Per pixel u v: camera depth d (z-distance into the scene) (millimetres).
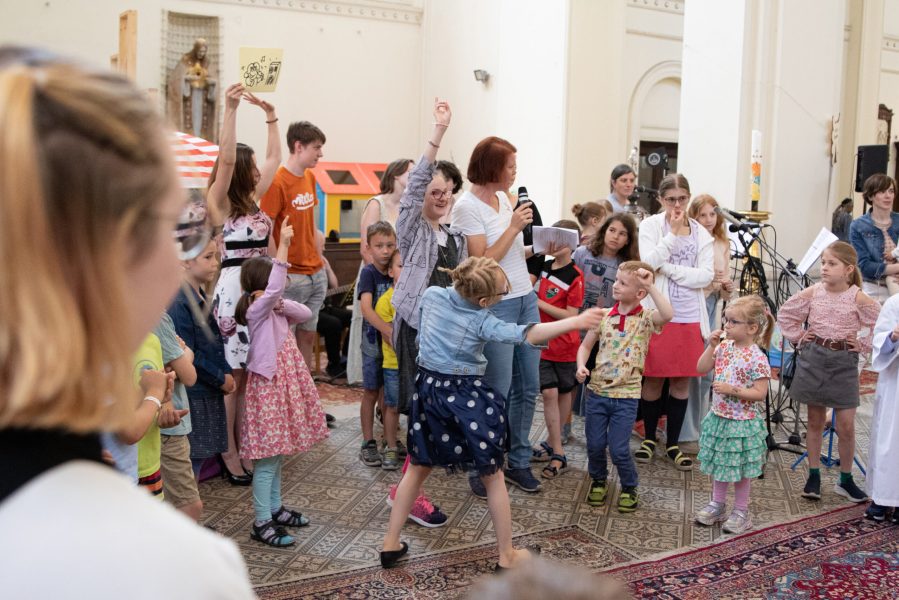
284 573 3260
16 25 8344
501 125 9438
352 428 5320
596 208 5508
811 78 6902
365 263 5449
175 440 2951
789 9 6719
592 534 3717
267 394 3500
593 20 8609
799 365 4172
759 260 5324
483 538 3637
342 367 6719
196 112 9148
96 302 561
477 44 9750
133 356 625
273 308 3564
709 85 6914
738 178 6699
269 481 3572
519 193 3895
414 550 3494
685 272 4629
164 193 611
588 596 597
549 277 4641
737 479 3674
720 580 3254
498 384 3857
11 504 556
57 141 540
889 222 6164
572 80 8547
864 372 6961
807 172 6973
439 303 3297
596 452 4062
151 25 8859
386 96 10352
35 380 526
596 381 4055
